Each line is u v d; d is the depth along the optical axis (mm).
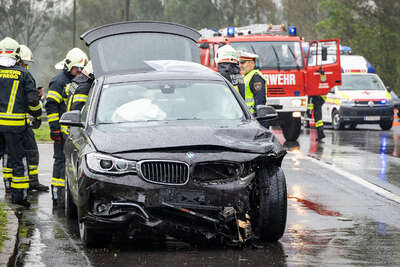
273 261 16469
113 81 21406
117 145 17547
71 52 26031
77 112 20547
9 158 24656
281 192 18250
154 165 17219
